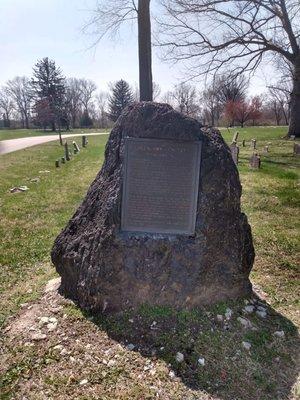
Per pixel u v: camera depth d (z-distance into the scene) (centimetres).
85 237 413
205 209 385
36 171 1631
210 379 320
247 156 1823
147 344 353
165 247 382
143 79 594
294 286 490
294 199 922
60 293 436
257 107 5869
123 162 390
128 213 390
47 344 355
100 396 301
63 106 6388
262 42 2019
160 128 387
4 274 527
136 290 385
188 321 375
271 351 355
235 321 384
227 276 399
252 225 728
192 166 386
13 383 314
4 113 8519
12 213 866
